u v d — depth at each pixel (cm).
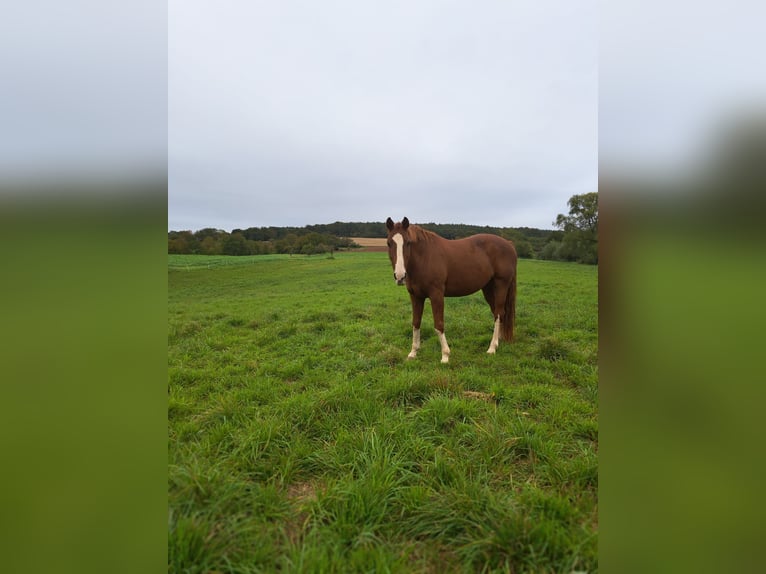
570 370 405
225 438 263
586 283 1252
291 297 1182
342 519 189
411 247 455
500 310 515
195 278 1839
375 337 574
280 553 175
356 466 230
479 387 368
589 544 164
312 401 318
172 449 242
